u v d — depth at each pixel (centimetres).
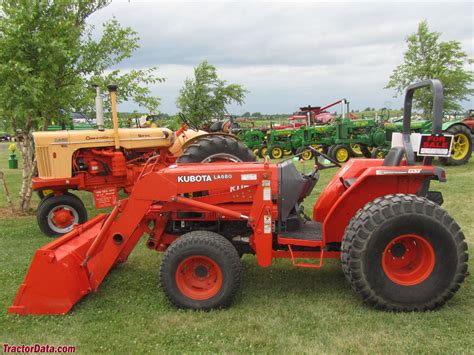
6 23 659
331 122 1831
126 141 701
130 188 709
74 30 768
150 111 923
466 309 344
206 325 334
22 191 771
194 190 374
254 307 362
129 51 832
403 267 352
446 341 299
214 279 365
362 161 412
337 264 458
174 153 759
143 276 442
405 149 371
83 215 656
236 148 628
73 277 364
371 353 289
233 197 391
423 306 340
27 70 637
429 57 1953
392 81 2039
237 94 2089
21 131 761
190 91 2075
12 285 426
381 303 340
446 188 798
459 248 335
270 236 369
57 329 335
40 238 617
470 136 1104
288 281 416
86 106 823
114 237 382
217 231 410
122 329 333
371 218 333
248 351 297
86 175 684
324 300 371
